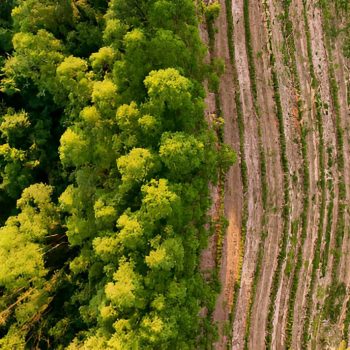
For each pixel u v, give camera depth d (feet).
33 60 100.89
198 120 92.53
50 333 103.60
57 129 117.19
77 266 97.40
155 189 81.97
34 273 95.20
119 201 88.07
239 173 126.93
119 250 85.71
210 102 127.34
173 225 86.07
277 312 126.31
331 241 128.67
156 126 84.64
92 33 107.96
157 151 85.51
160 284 84.12
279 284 126.41
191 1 91.04
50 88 103.55
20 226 101.65
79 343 94.12
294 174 128.26
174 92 81.76
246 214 126.21
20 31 107.34
